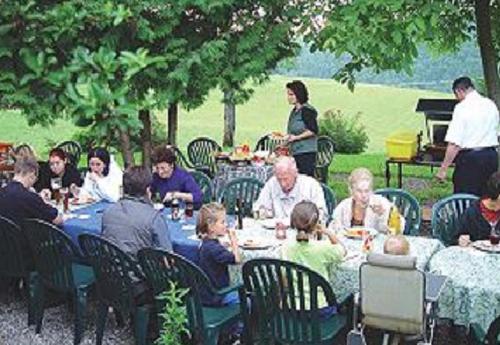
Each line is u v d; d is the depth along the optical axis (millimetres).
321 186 5637
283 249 4121
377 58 6867
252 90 8117
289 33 7543
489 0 7770
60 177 6574
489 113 6586
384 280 3508
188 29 7434
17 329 5004
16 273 5078
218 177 8266
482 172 6629
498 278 3898
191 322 4137
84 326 4953
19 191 5043
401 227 4879
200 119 18797
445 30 8047
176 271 4105
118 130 6566
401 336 3689
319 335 3857
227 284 4328
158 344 4148
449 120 8391
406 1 6543
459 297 3857
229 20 7473
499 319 3465
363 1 6684
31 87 6254
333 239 4254
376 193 5512
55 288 4820
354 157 12969
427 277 3852
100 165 6145
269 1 7516
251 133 16891
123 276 4418
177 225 5168
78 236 4719
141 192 4637
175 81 7098
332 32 6844
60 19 6238
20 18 6141
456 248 4477
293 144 7809
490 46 7867
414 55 6797
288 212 5426
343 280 4129
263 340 4020
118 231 4500
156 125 11766
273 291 3895
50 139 12336
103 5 6422
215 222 4297
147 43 7051
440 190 9594
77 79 5973
